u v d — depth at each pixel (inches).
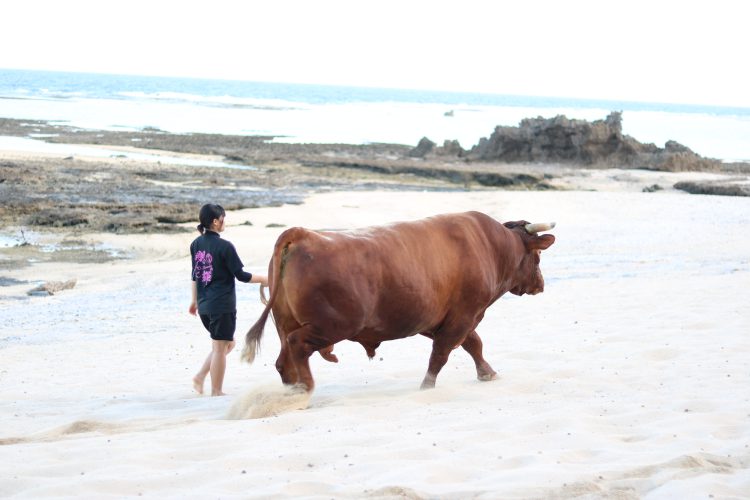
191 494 199.8
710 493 201.3
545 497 199.9
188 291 805.2
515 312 601.6
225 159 2311.8
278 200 1501.0
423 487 205.5
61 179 1624.0
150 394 387.9
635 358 410.6
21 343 558.3
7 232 1125.1
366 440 252.2
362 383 385.7
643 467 222.1
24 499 196.5
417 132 4168.3
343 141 3356.3
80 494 200.1
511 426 271.1
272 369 449.7
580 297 653.3
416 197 1605.6
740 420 280.2
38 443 259.3
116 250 1046.4
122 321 642.2
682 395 323.0
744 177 2293.3
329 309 317.7
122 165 1940.2
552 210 1476.4
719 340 441.7
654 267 850.8
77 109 4783.5
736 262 876.6
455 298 362.0
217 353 379.2
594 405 309.4
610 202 1581.0
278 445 246.7
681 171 2475.4
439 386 366.6
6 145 2378.2
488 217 389.4
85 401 374.9
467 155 2778.1
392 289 333.7
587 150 2630.4
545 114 7849.4
